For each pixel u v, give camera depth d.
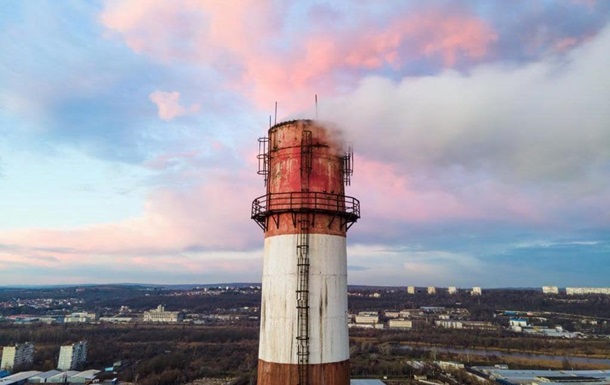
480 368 192.50
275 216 21.98
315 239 21.39
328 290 21.03
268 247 22.09
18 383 164.50
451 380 170.25
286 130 23.27
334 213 21.88
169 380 163.38
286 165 22.73
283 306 20.69
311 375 19.77
